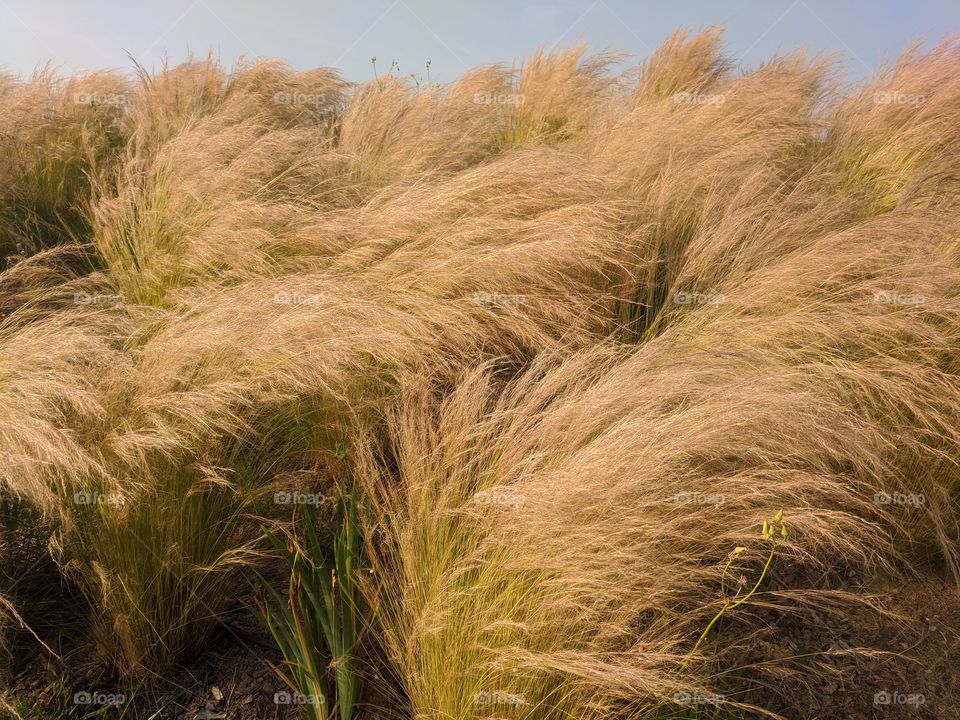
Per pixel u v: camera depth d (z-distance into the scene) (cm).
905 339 327
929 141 540
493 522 224
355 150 563
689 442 231
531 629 204
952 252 370
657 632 231
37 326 299
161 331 303
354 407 309
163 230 438
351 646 231
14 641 249
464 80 716
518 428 258
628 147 500
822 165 533
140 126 551
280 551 248
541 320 362
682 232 431
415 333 322
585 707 211
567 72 727
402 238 400
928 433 299
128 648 243
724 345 330
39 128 592
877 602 281
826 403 271
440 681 219
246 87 719
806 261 352
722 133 529
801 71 702
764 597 276
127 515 241
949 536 299
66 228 482
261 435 290
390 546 248
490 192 421
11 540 263
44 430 234
